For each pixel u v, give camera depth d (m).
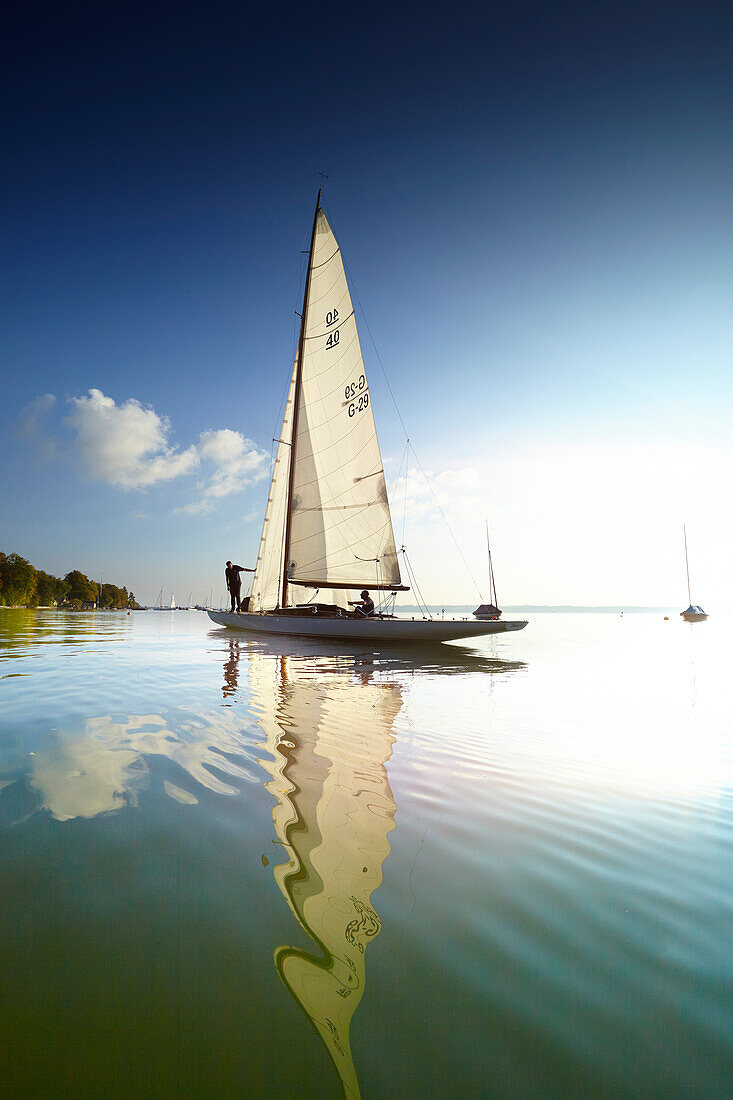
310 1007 1.64
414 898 2.26
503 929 2.06
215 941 1.95
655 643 22.17
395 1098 1.33
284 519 23.45
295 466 21.58
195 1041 1.51
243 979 1.76
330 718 5.84
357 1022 1.59
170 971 1.79
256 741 4.79
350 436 20.25
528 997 1.71
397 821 3.08
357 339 19.88
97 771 3.88
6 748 4.47
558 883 2.42
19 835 2.81
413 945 1.96
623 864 2.62
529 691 8.33
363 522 20.09
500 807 3.33
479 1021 1.61
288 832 2.90
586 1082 1.40
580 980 1.79
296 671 10.03
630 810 3.32
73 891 2.27
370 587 20.02
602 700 7.57
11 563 103.56
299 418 21.55
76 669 9.55
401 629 16.59
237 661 11.42
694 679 10.14
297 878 2.41
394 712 6.28
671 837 2.94
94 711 5.96
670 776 4.02
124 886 2.32
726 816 3.25
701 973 1.82
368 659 12.82
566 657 15.01
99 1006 1.64
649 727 5.78
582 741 5.07
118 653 12.73
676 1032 1.57
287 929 2.03
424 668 11.24
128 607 193.12
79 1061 1.45
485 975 1.80
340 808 3.26
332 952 1.90
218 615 22.52
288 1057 1.48
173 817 3.08
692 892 2.36
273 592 23.48
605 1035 1.57
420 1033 1.56
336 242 20.25
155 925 2.04
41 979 1.74
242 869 2.48
